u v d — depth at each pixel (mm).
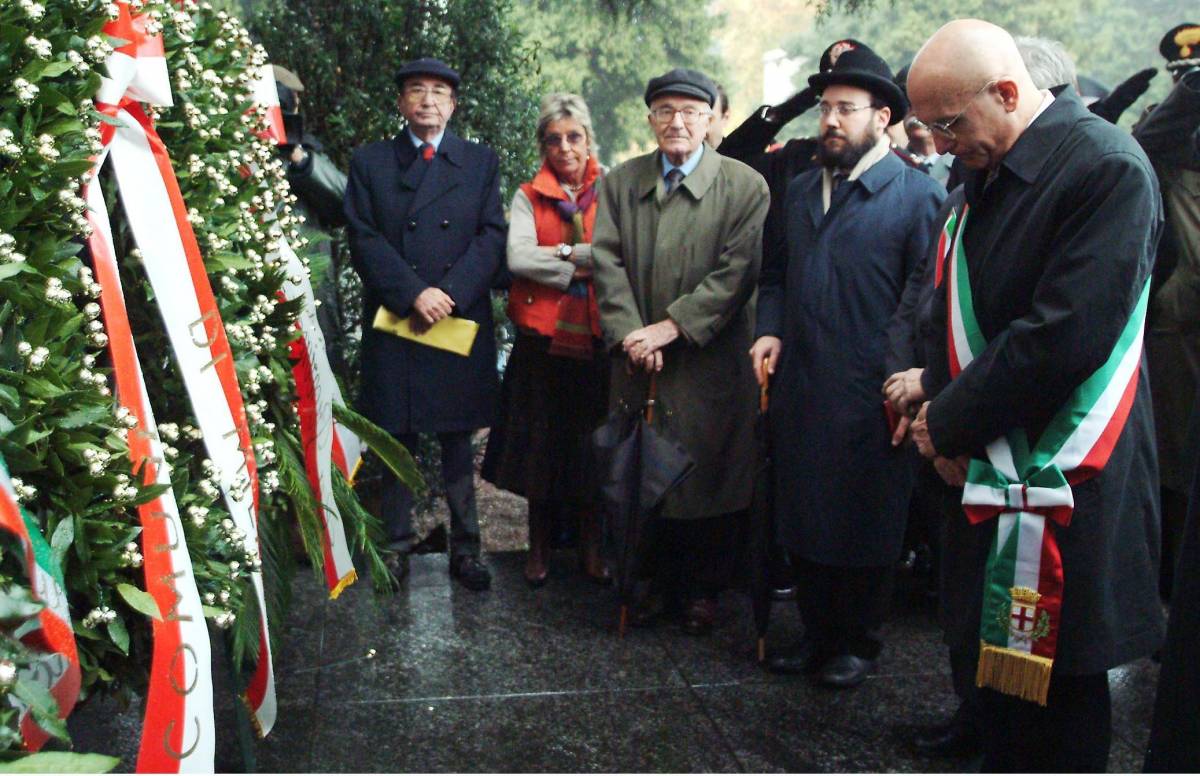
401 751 2785
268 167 2451
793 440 3193
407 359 3867
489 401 3980
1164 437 3736
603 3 9227
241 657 1836
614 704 3094
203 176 2090
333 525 2445
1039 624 2062
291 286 2422
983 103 2068
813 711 3074
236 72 2346
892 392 2504
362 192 3930
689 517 3516
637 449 3469
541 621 3668
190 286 1811
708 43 13773
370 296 3961
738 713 3055
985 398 2061
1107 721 2160
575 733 2920
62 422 1363
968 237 2207
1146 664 3379
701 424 3564
